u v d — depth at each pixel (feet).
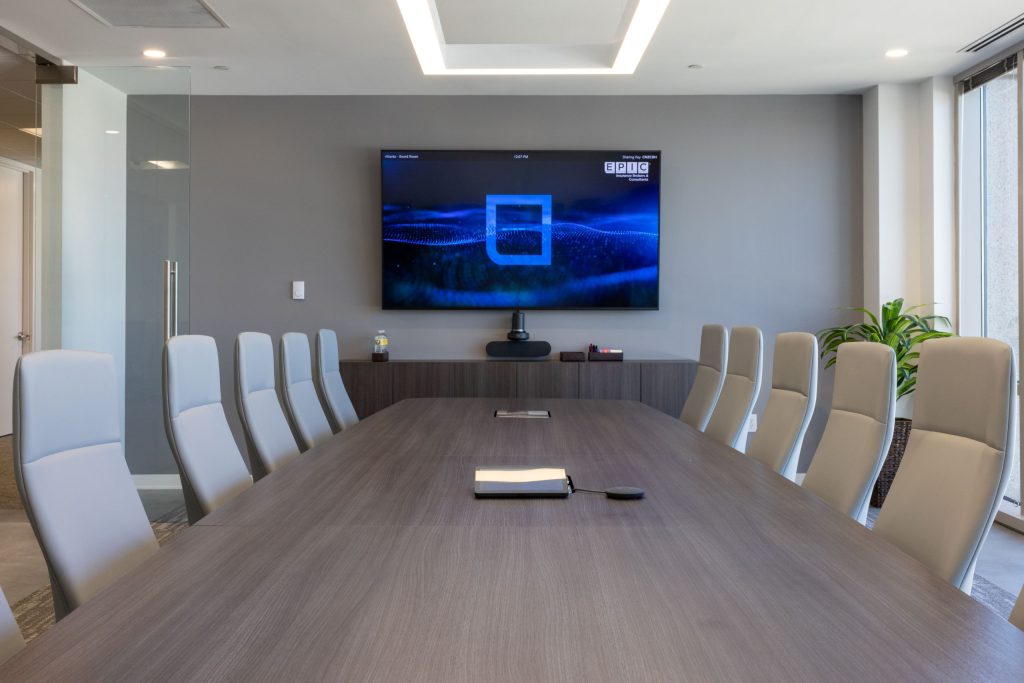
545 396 19.53
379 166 20.68
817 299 20.79
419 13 11.82
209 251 20.63
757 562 4.80
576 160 20.44
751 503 6.45
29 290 27.43
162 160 16.33
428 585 4.36
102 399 6.25
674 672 3.27
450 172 20.43
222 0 14.38
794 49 17.06
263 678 3.19
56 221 16.28
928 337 18.25
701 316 20.85
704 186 20.79
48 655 3.41
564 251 20.52
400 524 5.74
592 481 7.39
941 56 17.56
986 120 18.44
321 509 6.21
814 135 20.70
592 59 14.47
